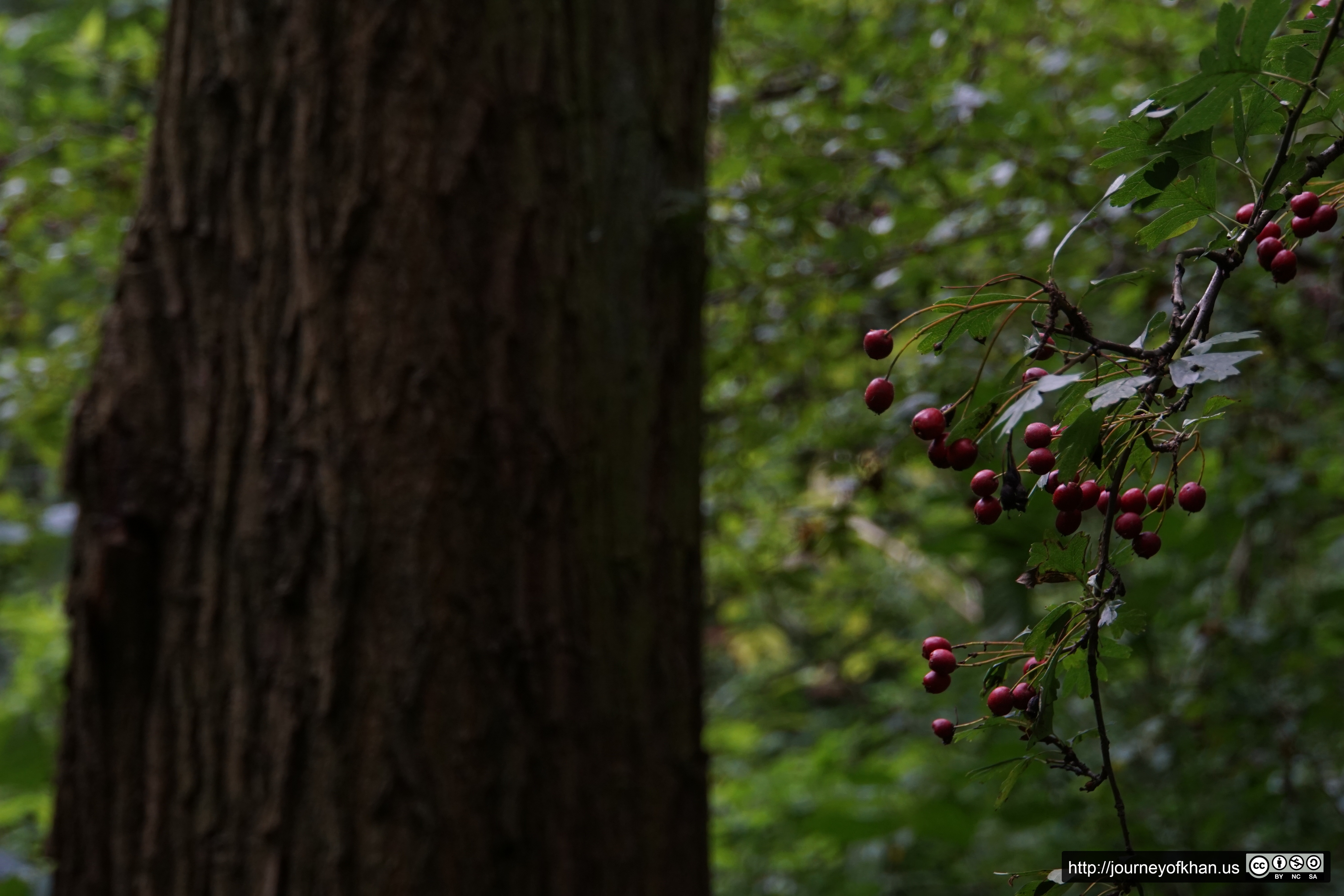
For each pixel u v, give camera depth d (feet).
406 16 6.50
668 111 7.33
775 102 11.21
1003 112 9.44
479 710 6.27
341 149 6.41
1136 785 11.01
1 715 14.89
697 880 6.93
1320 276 10.07
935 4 10.84
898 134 9.50
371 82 6.45
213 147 6.56
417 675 6.22
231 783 6.22
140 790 6.27
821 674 22.26
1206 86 4.91
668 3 7.48
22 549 16.71
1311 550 13.00
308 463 6.28
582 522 6.63
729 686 23.95
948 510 14.03
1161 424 4.92
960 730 4.93
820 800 17.21
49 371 12.25
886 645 20.26
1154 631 11.23
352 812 6.18
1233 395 10.11
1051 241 9.45
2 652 17.95
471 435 6.37
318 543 6.26
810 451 13.50
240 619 6.26
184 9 6.78
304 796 6.20
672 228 7.13
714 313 13.05
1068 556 4.85
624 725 6.66
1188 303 9.43
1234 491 10.32
